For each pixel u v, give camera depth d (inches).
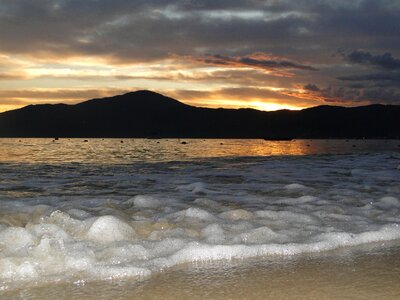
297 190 410.6
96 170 626.8
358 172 598.9
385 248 218.7
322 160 853.2
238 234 229.9
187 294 152.1
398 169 644.1
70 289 155.5
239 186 442.3
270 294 152.4
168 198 355.9
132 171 612.4
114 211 289.1
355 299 147.8
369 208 318.0
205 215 271.7
